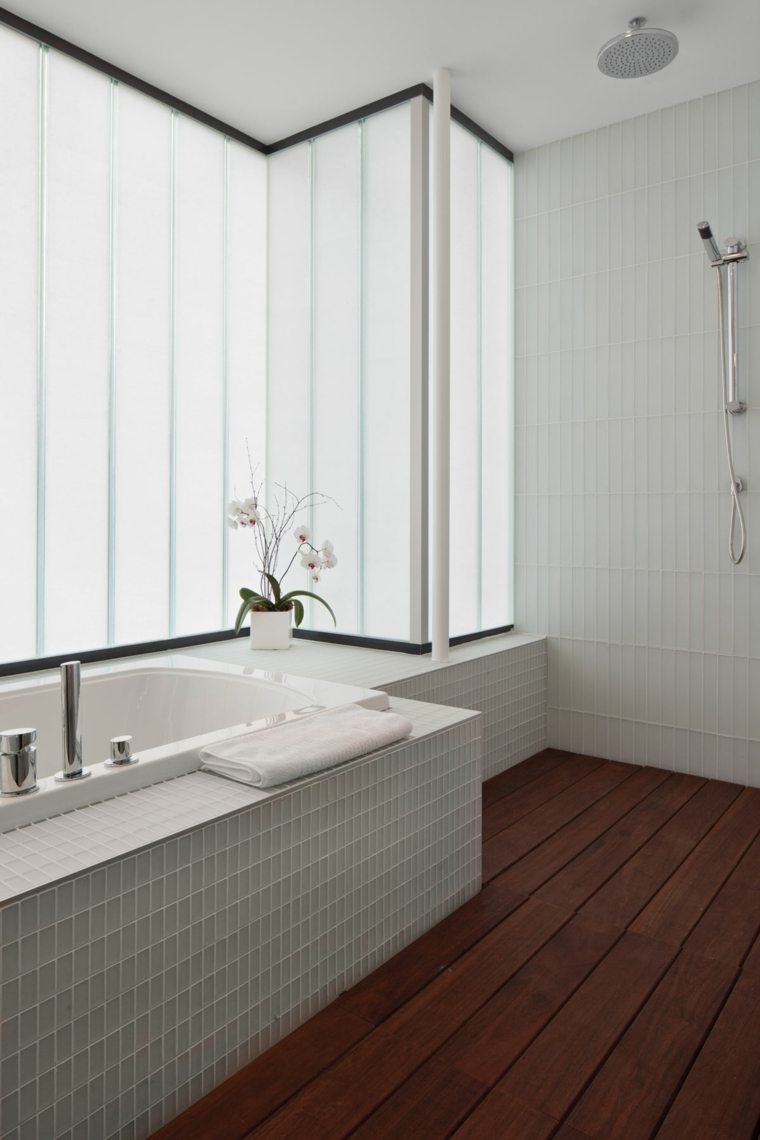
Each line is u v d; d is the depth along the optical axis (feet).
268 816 5.28
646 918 6.97
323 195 11.46
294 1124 4.58
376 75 10.05
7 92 8.72
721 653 10.46
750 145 10.02
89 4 8.60
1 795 4.87
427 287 10.34
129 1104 4.43
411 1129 4.54
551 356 11.83
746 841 8.61
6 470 8.80
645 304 10.89
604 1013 5.62
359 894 6.04
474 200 11.34
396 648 10.76
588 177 11.39
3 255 8.71
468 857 7.29
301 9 8.68
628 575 11.19
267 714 8.05
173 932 4.67
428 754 6.76
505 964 6.25
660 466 10.85
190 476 11.05
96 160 9.68
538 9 8.66
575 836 8.72
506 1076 4.99
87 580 9.69
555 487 11.86
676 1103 4.78
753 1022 5.54
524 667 11.41
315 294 11.62
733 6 8.52
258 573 12.13
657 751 11.05
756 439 10.07
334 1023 5.51
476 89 10.30
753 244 10.00
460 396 11.19
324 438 11.56
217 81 10.21
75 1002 4.17
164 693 8.90
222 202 11.44
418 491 10.44
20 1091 3.93
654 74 9.86
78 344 9.52
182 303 10.86
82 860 4.28
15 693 7.86
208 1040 4.88
